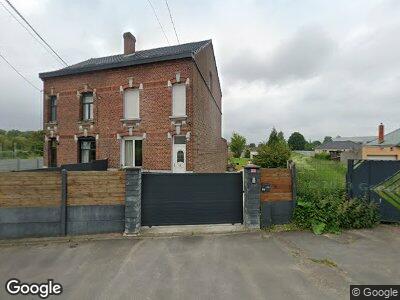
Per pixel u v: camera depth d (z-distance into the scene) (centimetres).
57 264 507
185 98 1316
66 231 673
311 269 479
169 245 602
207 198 741
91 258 534
